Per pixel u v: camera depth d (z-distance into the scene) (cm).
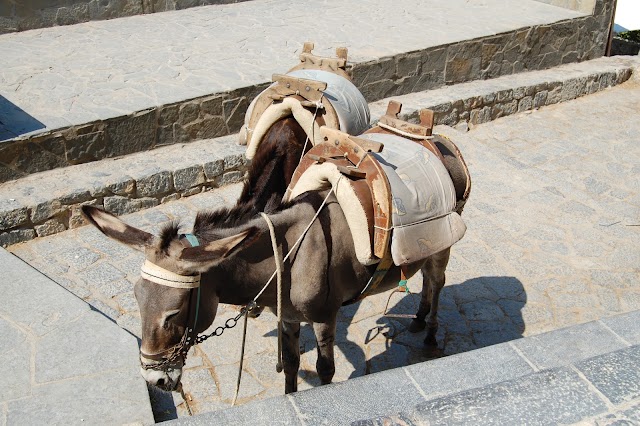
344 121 499
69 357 437
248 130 536
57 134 723
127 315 566
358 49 992
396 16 1191
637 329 364
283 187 462
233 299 372
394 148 439
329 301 400
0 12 1042
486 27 1101
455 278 632
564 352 345
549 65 1166
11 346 443
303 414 301
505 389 288
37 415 389
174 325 328
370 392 314
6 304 486
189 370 503
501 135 990
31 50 978
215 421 297
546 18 1152
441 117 978
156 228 700
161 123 795
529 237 703
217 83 855
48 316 476
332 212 398
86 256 651
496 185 805
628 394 284
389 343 542
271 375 502
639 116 1057
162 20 1152
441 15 1195
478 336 555
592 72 1143
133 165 757
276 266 365
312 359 518
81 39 1038
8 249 659
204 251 318
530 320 577
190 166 759
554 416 273
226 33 1085
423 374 327
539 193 791
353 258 406
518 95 1055
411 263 427
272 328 554
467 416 274
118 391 411
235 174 798
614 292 618
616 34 1472
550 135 987
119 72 896
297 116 496
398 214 399
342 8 1253
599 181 835
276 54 984
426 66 1009
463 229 436
